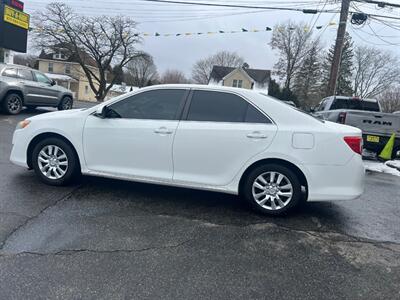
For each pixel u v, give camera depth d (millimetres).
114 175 4695
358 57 54531
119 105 4711
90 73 48406
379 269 3248
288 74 55719
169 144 4453
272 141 4250
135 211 4238
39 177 4965
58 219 3832
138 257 3160
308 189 4234
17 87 11281
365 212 4887
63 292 2596
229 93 4488
